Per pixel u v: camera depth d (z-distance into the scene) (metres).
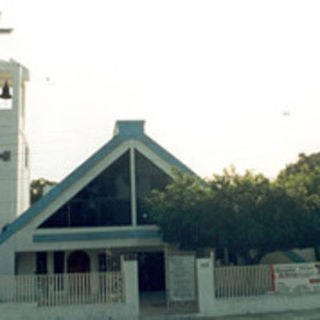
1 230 27.80
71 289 18.69
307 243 22.41
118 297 18.75
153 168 26.56
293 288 20.06
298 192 21.36
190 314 19.00
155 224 25.94
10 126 28.94
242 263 24.70
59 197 25.83
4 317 18.19
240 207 20.98
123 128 26.69
